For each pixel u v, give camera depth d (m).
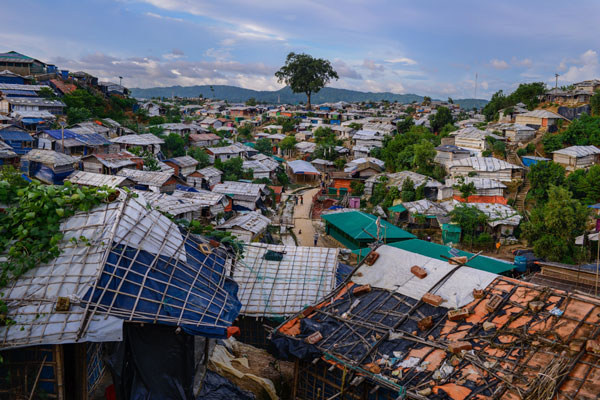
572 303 13.15
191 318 11.20
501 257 41.75
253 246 23.00
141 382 11.42
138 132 84.56
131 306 10.57
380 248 18.08
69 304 10.03
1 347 9.55
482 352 12.23
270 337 14.77
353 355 13.16
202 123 124.81
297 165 82.56
